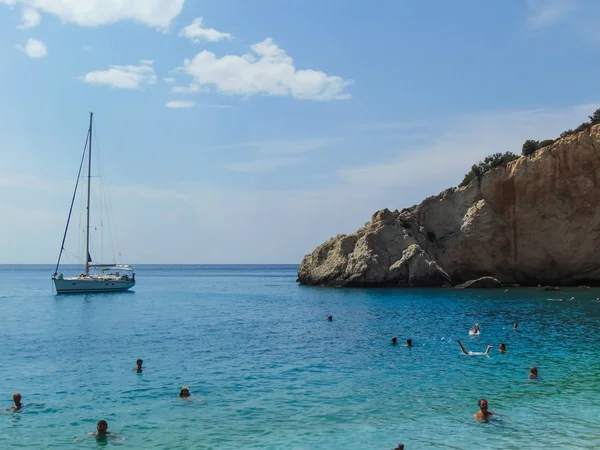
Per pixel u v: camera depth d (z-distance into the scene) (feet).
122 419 52.75
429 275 241.14
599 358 82.38
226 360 82.23
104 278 252.62
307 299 207.31
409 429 49.73
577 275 235.20
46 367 76.84
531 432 48.78
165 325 128.77
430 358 83.51
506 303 171.63
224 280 477.36
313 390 63.41
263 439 47.24
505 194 244.83
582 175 227.81
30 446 45.75
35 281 444.55
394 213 269.64
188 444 46.09
